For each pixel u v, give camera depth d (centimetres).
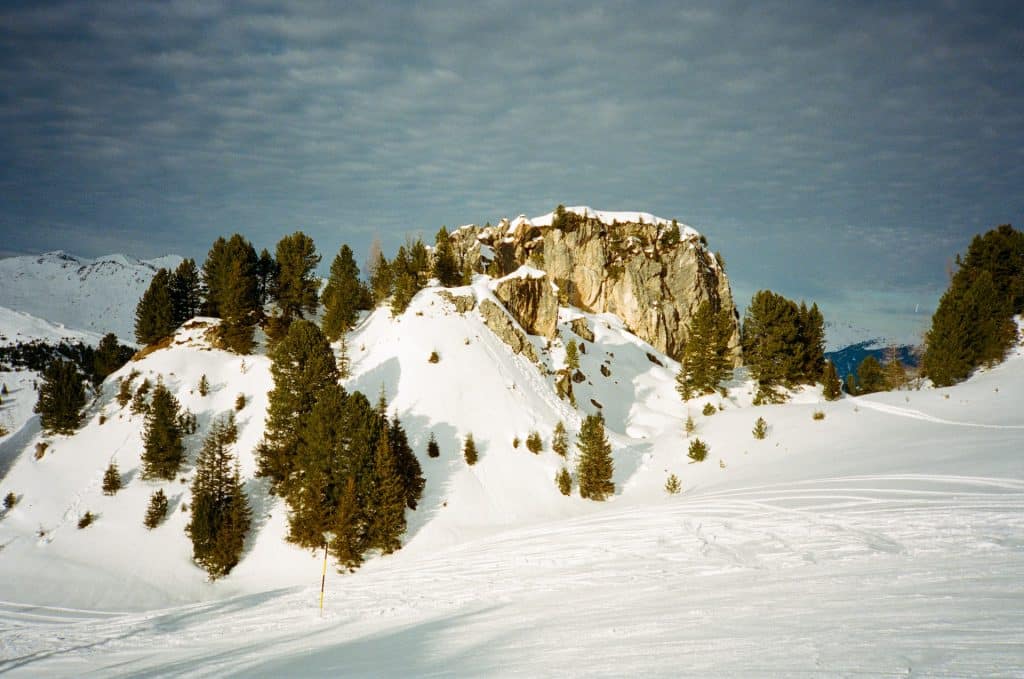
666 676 1020
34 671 2333
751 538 2675
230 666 1855
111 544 5131
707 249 14188
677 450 6881
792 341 9356
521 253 13388
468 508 5869
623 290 12725
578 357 9994
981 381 7338
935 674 848
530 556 3119
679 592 1934
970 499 2700
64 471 5944
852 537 2372
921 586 1503
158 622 2944
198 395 6812
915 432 5466
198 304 8688
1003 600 1267
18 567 4684
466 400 7206
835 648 1049
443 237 11794
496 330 8575
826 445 5753
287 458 5706
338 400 5391
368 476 5178
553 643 1454
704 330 9512
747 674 963
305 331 6222
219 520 5112
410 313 8281
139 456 6125
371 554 5131
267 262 8588
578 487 6372
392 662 1536
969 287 8588
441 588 2738
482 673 1248
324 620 2500
